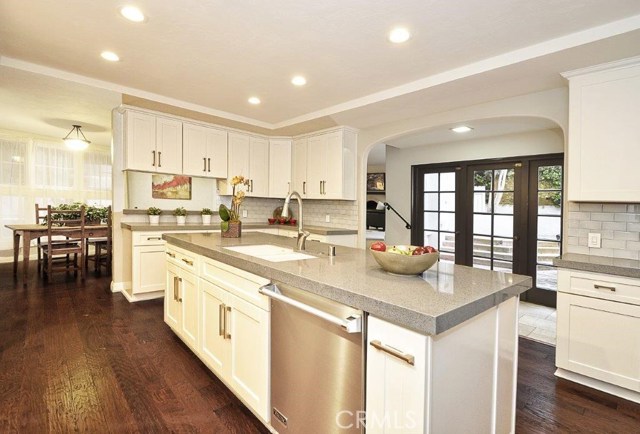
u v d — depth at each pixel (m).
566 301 2.33
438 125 3.70
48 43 2.48
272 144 5.20
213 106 3.94
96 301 3.81
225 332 2.04
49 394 2.03
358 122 4.25
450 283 1.41
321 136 4.70
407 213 5.46
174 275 2.80
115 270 4.17
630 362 2.09
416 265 1.47
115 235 4.14
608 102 2.35
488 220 4.73
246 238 2.87
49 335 2.87
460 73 2.79
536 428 1.84
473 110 3.38
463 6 1.97
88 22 2.20
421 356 1.04
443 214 5.17
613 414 1.98
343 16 2.10
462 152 4.90
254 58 2.69
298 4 1.99
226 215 2.90
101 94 3.39
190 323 2.50
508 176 4.56
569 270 2.32
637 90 2.24
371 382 1.20
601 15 2.01
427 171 5.33
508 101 3.14
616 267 2.12
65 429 1.73
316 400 1.45
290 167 5.22
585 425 1.88
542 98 2.94
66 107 3.91
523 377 2.40
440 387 1.11
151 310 3.54
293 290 1.56
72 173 6.54
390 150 5.70
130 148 3.85
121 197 4.14
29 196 6.09
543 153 4.22
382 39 2.37
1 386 2.10
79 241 5.39
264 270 1.69
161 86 3.32
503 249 4.61
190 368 2.38
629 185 2.26
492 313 1.40
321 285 1.38
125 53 2.63
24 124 5.08
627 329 2.10
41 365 2.37
